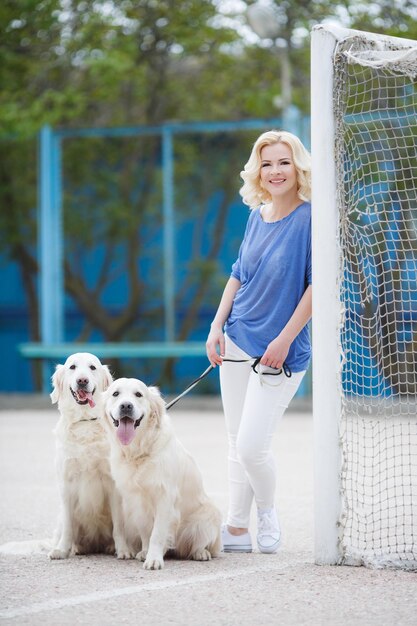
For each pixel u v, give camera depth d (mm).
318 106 7098
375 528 8016
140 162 26641
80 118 25703
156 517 7074
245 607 5797
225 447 14016
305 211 7336
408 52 7152
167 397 22984
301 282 7305
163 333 27469
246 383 7531
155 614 5664
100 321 26828
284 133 7395
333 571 6734
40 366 26031
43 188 21219
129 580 6535
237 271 7766
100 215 26281
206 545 7281
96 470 7406
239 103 25359
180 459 7246
